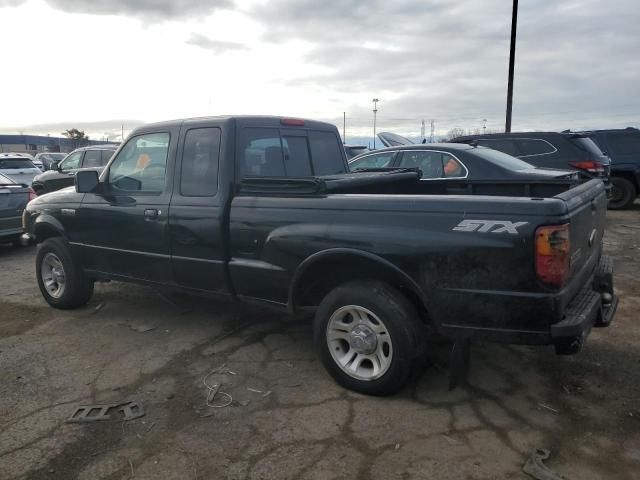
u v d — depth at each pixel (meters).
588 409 3.51
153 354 4.51
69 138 82.31
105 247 5.13
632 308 5.49
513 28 16.41
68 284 5.52
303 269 3.79
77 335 4.98
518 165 7.68
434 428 3.30
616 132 13.06
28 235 5.96
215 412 3.54
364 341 3.63
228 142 4.29
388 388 3.59
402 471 2.89
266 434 3.27
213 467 2.96
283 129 4.85
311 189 3.83
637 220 11.41
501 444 3.12
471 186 5.10
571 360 4.24
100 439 3.25
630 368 4.10
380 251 3.45
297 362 4.30
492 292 3.16
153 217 4.64
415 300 3.61
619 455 3.01
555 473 2.85
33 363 4.36
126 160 4.98
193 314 5.50
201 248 4.37
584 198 3.55
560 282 3.04
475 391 3.76
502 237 3.10
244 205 4.13
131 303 5.92
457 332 3.32
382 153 8.41
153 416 3.50
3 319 5.46
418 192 5.31
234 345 4.68
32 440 3.25
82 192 5.06
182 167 4.53
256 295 4.20
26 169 16.78
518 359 4.27
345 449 3.10
